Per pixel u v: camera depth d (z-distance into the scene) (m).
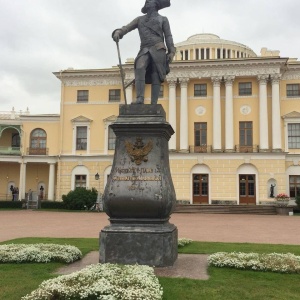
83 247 11.31
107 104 44.00
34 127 45.38
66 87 44.91
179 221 24.77
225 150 40.09
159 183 8.08
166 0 9.45
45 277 7.25
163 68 9.16
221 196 39.50
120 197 8.05
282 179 38.59
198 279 7.12
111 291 5.72
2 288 6.49
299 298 6.08
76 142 44.16
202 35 58.19
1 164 46.75
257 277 7.37
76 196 38.12
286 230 19.11
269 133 40.44
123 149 8.37
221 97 41.53
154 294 5.67
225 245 12.20
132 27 9.41
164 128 8.30
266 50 46.41
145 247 7.87
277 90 40.00
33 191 43.69
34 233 16.89
